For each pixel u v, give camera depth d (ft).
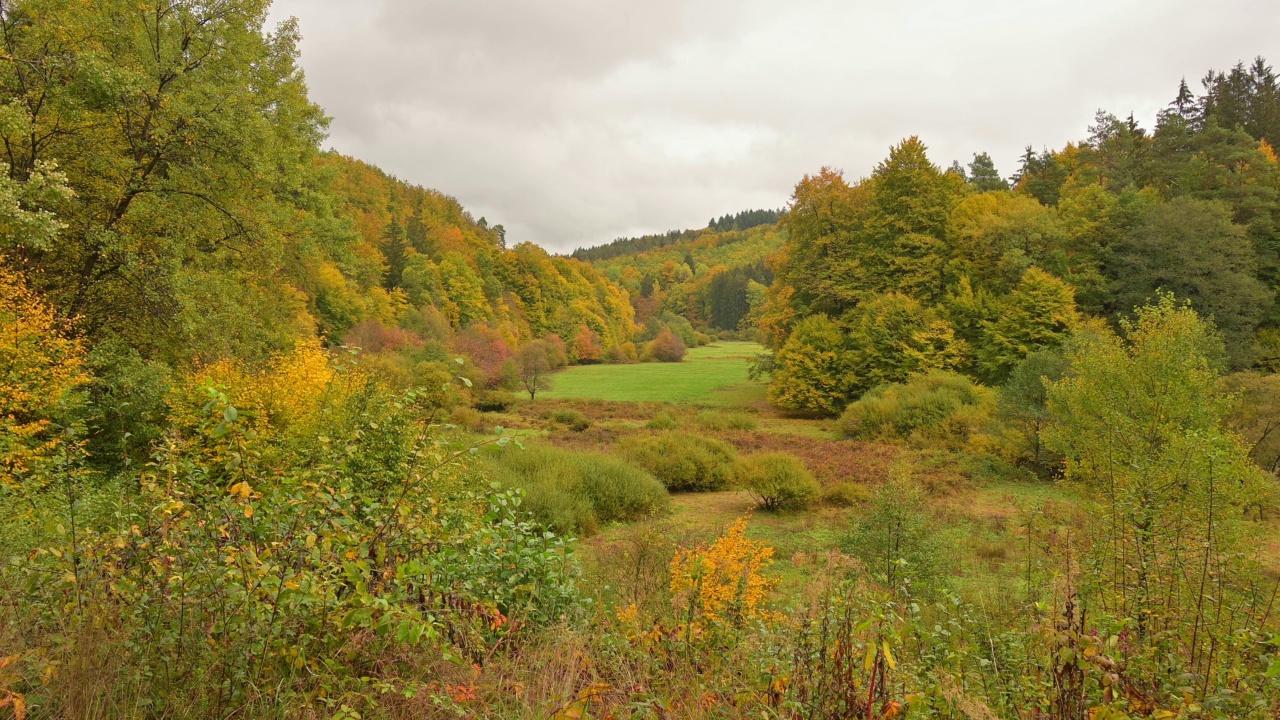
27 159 43.75
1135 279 114.21
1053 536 22.50
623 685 10.11
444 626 11.19
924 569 31.42
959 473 73.05
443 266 251.39
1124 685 9.12
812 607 11.55
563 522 46.19
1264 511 31.81
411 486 12.87
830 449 91.50
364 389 22.70
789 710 9.69
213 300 51.08
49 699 7.93
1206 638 11.64
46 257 45.98
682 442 75.77
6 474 17.22
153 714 8.43
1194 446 21.79
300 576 9.53
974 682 11.37
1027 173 199.52
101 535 10.44
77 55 39.34
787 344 134.00
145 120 46.68
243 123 50.72
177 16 51.21
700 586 15.57
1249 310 107.04
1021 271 120.88
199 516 10.20
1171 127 159.22
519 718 9.29
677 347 314.55
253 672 9.07
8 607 9.30
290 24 68.74
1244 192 127.65
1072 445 42.80
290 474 13.41
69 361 32.40
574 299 330.95
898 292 130.93
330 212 77.56
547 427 116.78
